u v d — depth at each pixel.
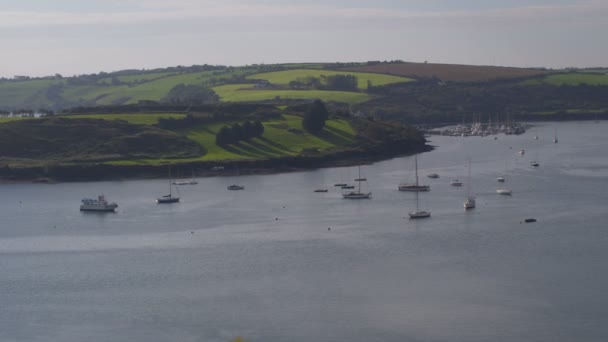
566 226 160.88
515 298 115.38
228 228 168.75
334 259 139.12
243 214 185.75
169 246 152.75
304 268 133.75
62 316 113.56
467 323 106.38
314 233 161.00
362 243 150.62
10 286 128.38
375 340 101.56
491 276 126.19
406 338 102.00
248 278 128.75
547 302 113.50
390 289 120.81
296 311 112.44
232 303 116.69
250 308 114.25
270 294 120.12
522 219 169.12
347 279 126.50
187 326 108.19
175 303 117.50
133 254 147.12
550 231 156.62
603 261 133.12
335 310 112.44
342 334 103.75
